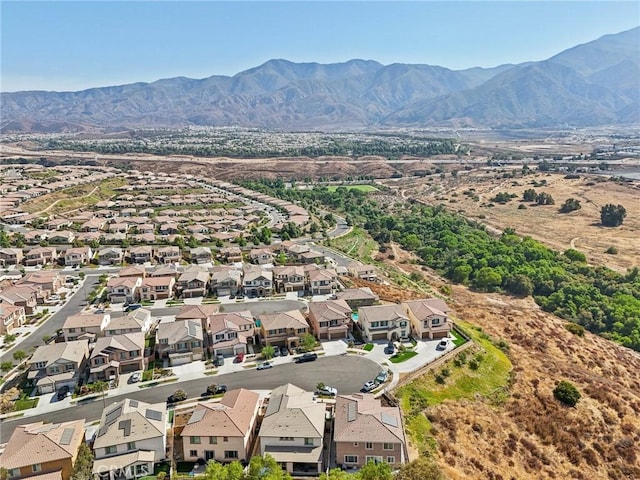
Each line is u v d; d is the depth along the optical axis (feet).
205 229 638.94
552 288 513.45
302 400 233.35
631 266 593.83
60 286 436.76
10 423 240.73
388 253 636.89
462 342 318.86
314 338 315.99
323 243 616.80
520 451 233.96
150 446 210.59
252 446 221.05
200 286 421.59
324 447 216.33
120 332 325.42
